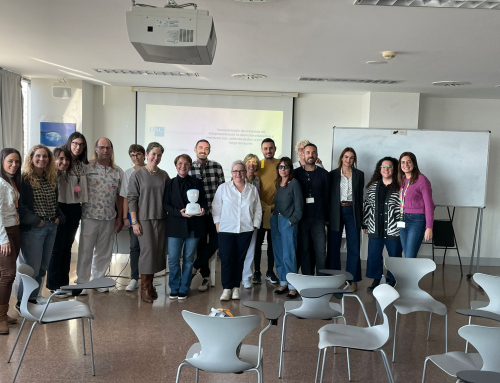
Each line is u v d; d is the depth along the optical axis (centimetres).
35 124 672
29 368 309
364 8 322
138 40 280
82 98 673
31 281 288
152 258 462
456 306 500
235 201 469
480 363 246
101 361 324
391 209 520
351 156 512
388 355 356
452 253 741
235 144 732
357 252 525
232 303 472
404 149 639
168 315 429
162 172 473
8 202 363
